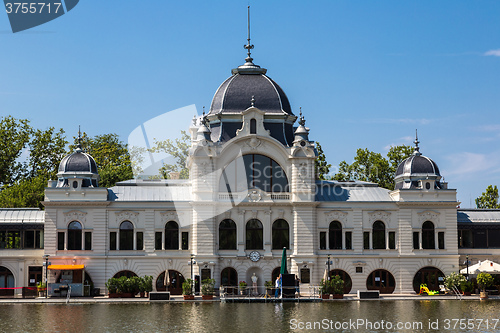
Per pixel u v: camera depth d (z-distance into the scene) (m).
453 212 94.81
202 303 80.69
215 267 91.12
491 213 99.06
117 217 91.81
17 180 132.88
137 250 91.56
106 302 81.81
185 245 92.44
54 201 90.44
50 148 135.50
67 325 60.44
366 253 93.75
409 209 94.44
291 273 91.81
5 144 130.75
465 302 81.75
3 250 90.56
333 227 94.19
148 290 87.06
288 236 93.44
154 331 56.91
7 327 59.41
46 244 90.19
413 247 94.12
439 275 94.06
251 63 99.81
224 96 97.06
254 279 90.69
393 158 133.50
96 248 90.75
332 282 85.94
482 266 90.44
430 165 96.56
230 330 57.50
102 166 134.75
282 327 59.28
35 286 89.44
